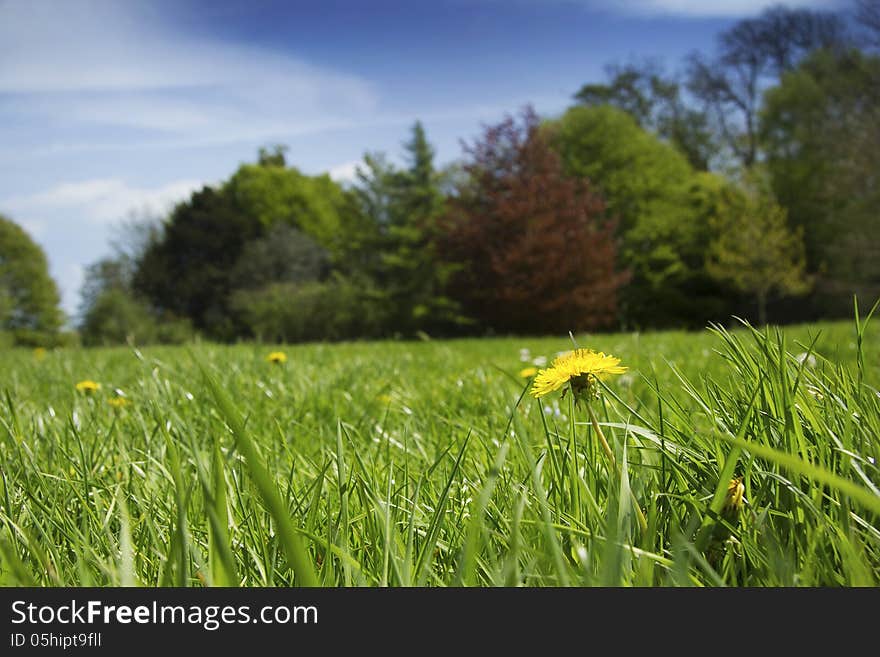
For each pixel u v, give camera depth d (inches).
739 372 62.8
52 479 70.8
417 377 192.4
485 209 1369.3
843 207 1432.1
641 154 1701.5
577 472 53.1
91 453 78.4
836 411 56.2
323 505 60.9
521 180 1357.0
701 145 1908.2
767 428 53.0
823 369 66.4
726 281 1565.0
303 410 124.6
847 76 1416.1
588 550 45.2
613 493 46.9
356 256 1819.6
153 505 61.0
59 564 50.4
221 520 38.0
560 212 1306.6
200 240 2096.5
